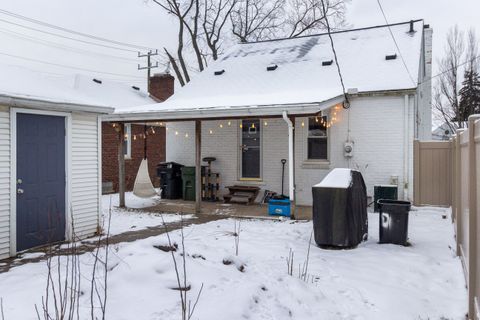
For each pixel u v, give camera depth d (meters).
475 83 25.00
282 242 7.51
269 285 4.81
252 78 14.43
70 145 7.70
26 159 6.91
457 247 6.75
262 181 13.13
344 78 12.56
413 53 12.77
